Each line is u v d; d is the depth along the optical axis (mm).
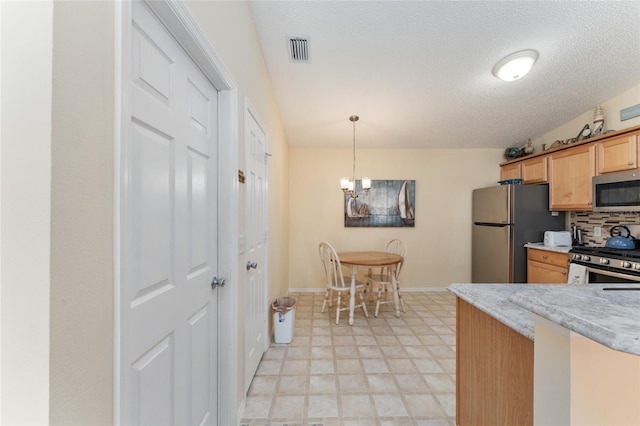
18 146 457
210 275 1265
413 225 4098
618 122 2686
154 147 818
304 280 4117
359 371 1981
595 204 2580
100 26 549
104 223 565
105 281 568
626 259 2117
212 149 1289
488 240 3627
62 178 471
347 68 2373
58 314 468
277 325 2414
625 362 594
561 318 563
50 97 452
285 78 2506
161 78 857
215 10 1156
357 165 4125
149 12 792
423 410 1586
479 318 1181
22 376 462
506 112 3094
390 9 1785
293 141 3895
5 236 460
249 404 1631
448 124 3381
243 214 1597
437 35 2002
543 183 3260
